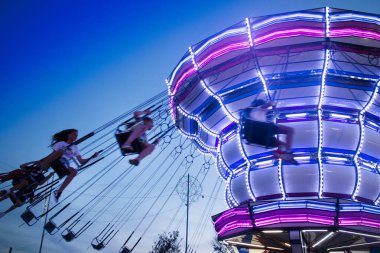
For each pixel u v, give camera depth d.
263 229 10.42
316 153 10.88
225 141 12.94
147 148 6.47
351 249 13.00
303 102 11.31
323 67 10.49
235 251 14.22
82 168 6.83
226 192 12.79
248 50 10.93
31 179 6.32
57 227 7.73
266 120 6.91
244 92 11.59
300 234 10.09
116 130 6.59
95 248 11.08
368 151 10.91
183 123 14.36
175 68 12.34
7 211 6.32
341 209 9.77
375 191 10.73
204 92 12.45
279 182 10.86
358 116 11.13
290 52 10.47
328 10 10.08
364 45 10.31
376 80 10.57
